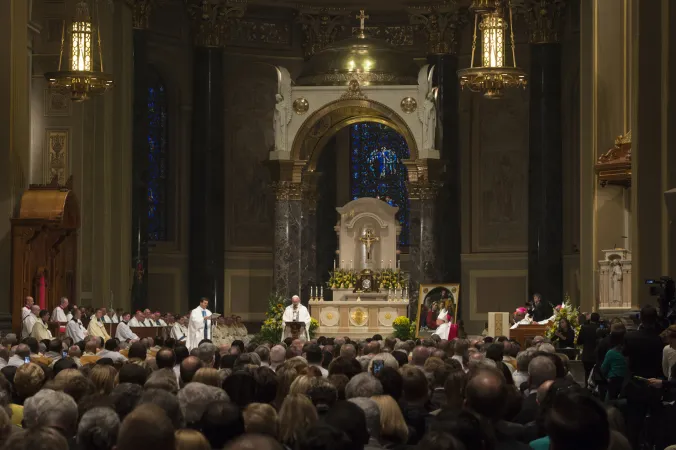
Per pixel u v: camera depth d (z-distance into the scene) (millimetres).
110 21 42625
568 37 48250
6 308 31734
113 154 43094
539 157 48250
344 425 7516
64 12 39312
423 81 45688
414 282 46375
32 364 12789
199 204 49656
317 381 10297
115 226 42938
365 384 10555
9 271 31875
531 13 48375
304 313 42031
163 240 49531
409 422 10719
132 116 44656
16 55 31969
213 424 7797
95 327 36219
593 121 34875
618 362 17453
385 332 44562
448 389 10766
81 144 39500
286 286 46375
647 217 26250
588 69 37500
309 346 16859
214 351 17375
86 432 7922
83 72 31766
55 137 39625
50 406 8812
